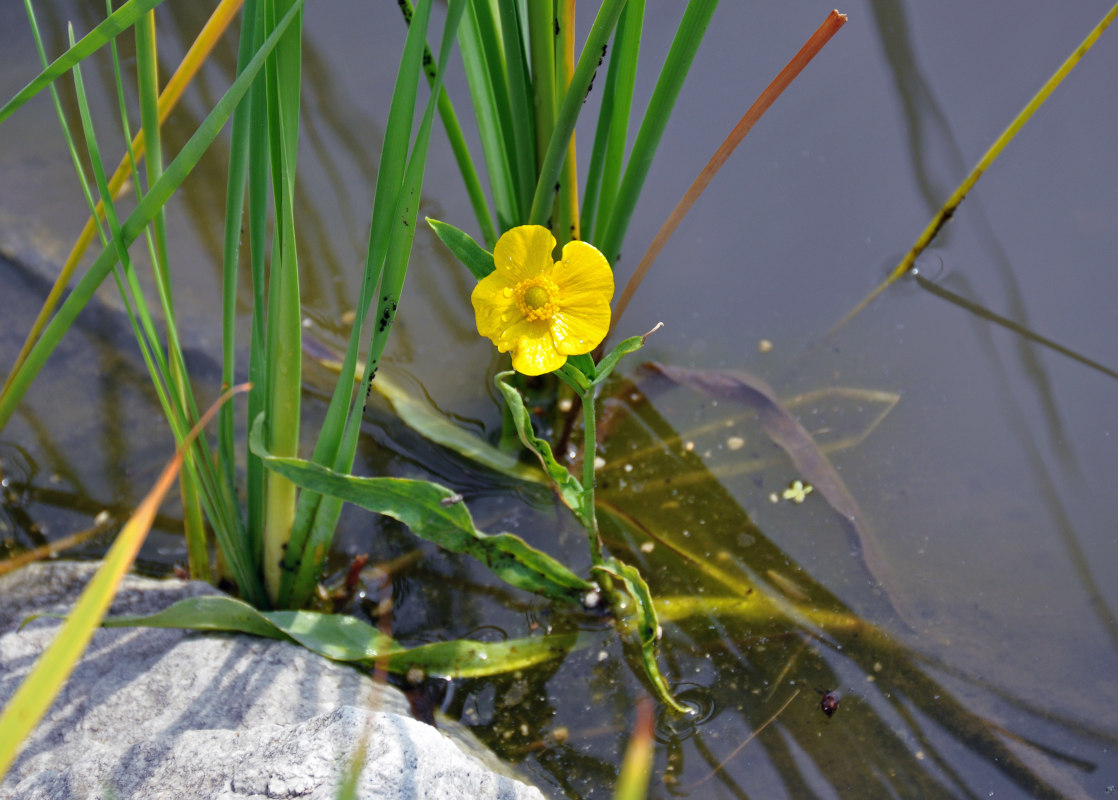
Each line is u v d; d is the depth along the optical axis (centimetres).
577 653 168
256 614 165
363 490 164
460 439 175
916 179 183
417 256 182
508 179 172
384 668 166
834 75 186
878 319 179
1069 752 165
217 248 183
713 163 165
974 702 167
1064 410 175
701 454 175
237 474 174
